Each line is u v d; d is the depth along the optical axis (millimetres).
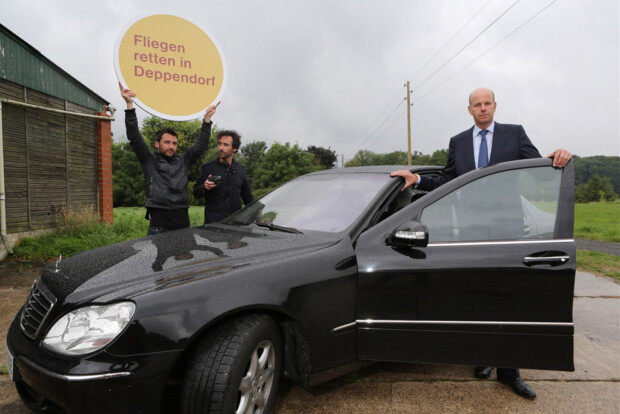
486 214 2518
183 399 1887
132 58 4227
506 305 2332
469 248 2416
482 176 2604
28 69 7605
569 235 2342
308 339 2221
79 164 9250
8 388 2652
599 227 18859
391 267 2400
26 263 6500
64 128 8742
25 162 7641
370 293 2416
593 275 6695
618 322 4266
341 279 2354
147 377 1763
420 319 2383
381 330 2400
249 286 2037
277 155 64500
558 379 2951
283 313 2133
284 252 2355
